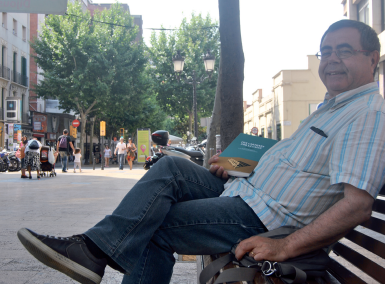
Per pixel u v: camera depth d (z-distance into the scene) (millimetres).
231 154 2318
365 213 1594
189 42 38250
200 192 2207
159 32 39125
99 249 1810
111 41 33188
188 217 1957
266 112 40250
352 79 2031
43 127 42188
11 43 36469
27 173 20156
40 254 1745
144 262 1966
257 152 2352
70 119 51156
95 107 35219
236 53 4816
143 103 35938
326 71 2102
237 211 1959
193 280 3406
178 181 2055
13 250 4211
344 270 1884
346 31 2055
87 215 6457
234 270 1616
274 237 1767
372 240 1732
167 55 38625
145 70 37656
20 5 7008
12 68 36719
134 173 20672
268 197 1963
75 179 15578
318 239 1627
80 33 32000
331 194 1851
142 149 33344
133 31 34375
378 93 1951
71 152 20984
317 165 1883
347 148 1683
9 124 28359
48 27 34719
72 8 32500
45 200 8539
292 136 2150
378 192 1640
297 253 1657
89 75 32250
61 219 6062
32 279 3320
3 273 3469
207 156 6777
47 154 16328
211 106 40125
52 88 32125
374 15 17344
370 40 2027
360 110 1785
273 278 1583
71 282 3248
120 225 1825
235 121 4840
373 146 1634
